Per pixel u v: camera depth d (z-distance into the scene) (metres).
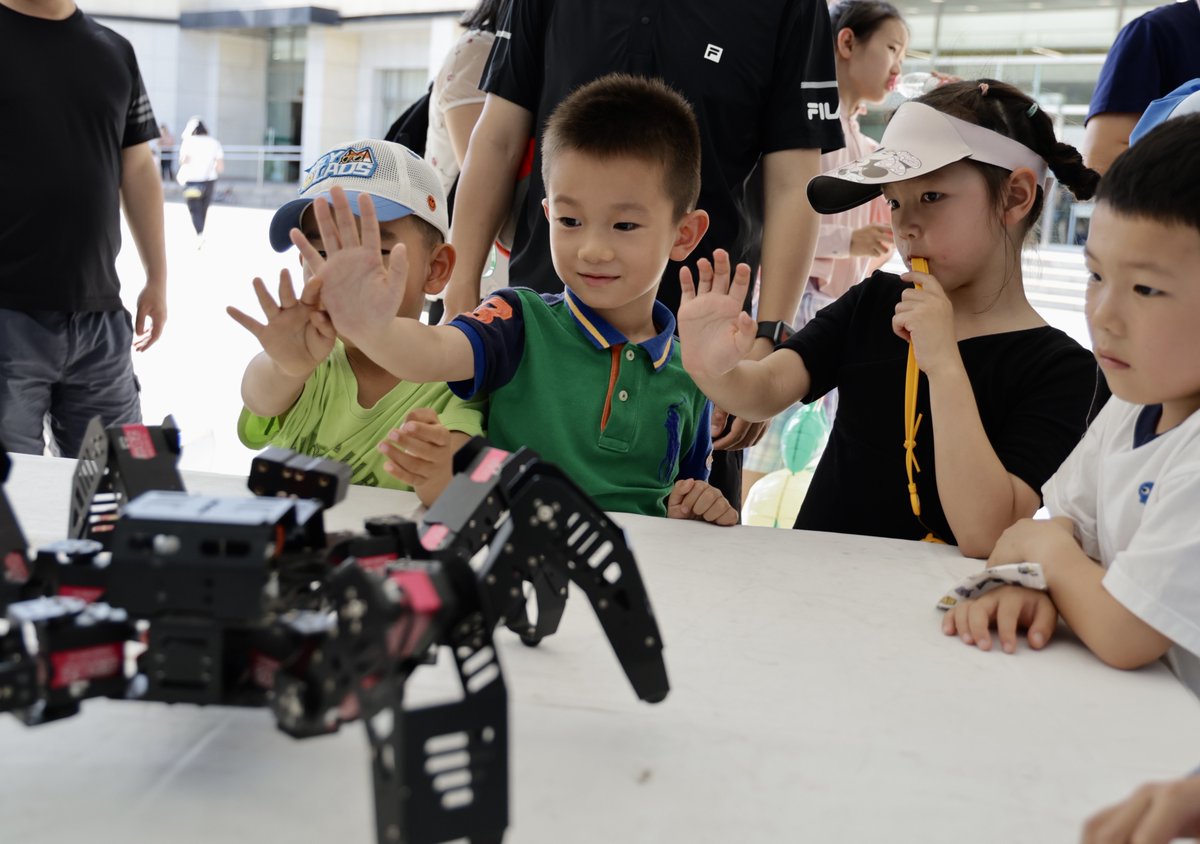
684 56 1.71
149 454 0.75
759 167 1.86
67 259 2.27
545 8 1.82
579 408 1.37
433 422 1.19
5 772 0.57
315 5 17.62
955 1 9.84
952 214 1.36
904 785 0.62
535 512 0.66
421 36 17.52
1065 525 1.05
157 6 19.12
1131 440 1.02
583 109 1.31
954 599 0.94
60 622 0.53
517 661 0.77
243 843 0.52
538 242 1.80
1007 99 1.40
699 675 0.76
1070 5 9.52
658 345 1.40
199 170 9.80
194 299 6.62
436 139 2.34
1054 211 8.21
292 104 19.55
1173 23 2.06
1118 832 0.52
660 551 1.07
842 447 1.50
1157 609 0.83
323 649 0.52
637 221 1.31
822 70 1.78
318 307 1.10
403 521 0.69
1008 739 0.70
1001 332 1.40
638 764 0.63
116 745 0.61
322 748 0.62
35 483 1.14
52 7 2.25
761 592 0.96
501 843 0.50
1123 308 0.88
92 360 2.39
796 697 0.74
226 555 0.53
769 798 0.60
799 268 1.78
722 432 1.68
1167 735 0.72
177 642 0.54
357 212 1.39
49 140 2.23
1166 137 0.86
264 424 1.47
